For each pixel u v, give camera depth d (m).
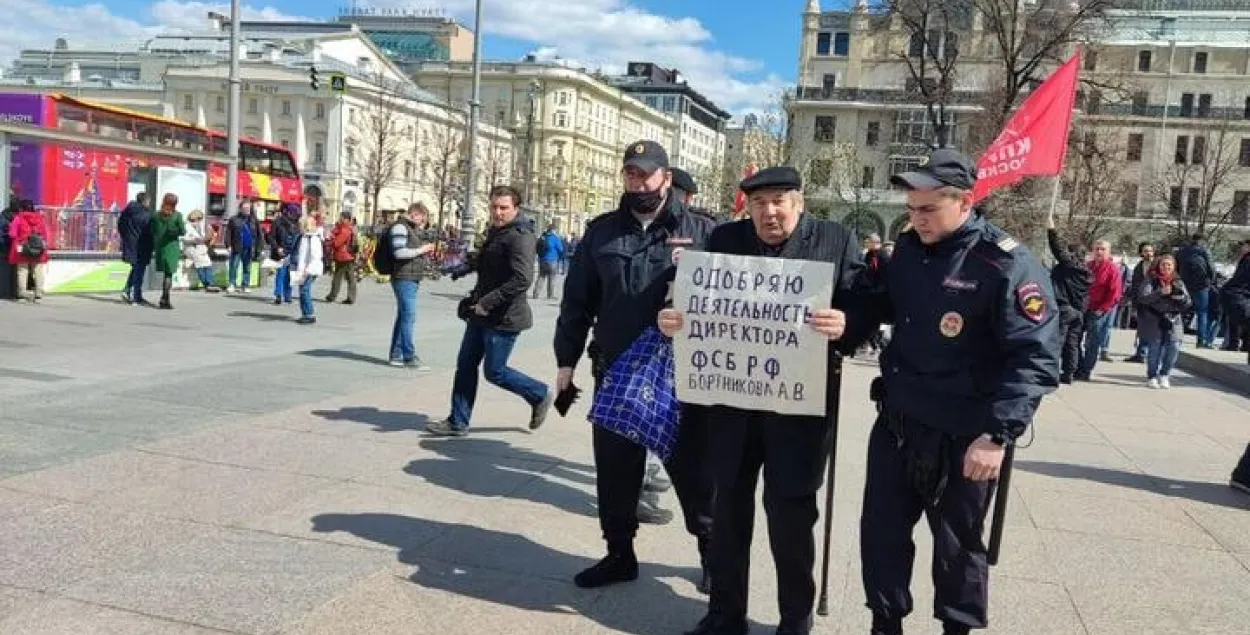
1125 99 39.59
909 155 65.50
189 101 81.62
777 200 3.59
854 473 6.64
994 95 38.38
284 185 30.23
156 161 18.78
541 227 37.88
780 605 3.75
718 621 3.77
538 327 15.95
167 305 15.32
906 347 3.36
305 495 5.36
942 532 3.34
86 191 17.73
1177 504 6.29
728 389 3.65
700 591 4.31
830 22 75.75
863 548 3.48
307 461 6.07
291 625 3.68
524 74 107.69
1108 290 12.83
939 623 4.09
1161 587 4.66
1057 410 10.21
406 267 10.29
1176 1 77.06
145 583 4.00
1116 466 7.39
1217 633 4.11
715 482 3.77
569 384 4.57
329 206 76.56
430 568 4.39
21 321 12.41
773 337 3.58
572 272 4.53
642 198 4.20
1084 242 37.94
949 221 3.26
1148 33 72.19
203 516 4.90
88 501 5.01
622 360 4.20
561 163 107.81
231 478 5.59
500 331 6.87
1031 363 3.12
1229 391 12.70
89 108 19.89
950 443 3.29
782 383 3.57
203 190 19.23
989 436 3.12
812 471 3.62
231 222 19.20
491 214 6.92
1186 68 71.44
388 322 15.59
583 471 6.31
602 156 116.88
